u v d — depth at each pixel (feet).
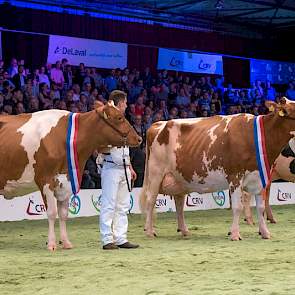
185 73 77.66
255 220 43.01
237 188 30.91
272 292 17.38
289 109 29.99
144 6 75.51
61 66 63.00
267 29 88.69
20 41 63.77
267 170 30.68
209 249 27.17
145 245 29.09
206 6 76.18
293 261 23.41
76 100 59.57
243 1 73.51
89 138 28.04
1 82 56.08
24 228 38.65
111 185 27.66
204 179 32.27
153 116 62.03
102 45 69.46
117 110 27.66
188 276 20.36
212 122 32.63
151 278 20.11
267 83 82.33
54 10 68.69
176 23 80.07
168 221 42.86
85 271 21.71
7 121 28.81
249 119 31.17
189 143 32.76
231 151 30.89
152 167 34.22
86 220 43.88
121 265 22.84
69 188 28.22
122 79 66.49
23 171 28.02
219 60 80.74
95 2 71.72
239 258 24.29
